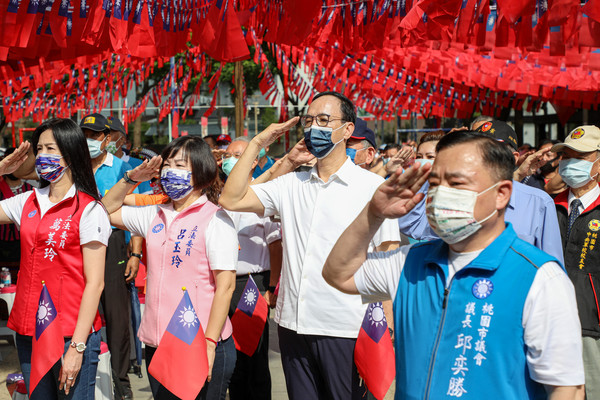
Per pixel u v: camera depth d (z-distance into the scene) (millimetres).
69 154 3391
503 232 2066
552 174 7965
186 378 3203
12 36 4449
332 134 3438
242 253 4586
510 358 1944
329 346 3346
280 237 4641
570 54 5137
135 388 5582
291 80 11992
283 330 3529
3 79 6809
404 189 2070
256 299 4281
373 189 3420
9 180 6746
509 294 1964
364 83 12602
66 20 4586
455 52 11047
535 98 15422
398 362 2189
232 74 22984
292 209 3570
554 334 1910
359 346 3250
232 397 4500
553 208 3535
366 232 2219
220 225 3424
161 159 3514
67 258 3344
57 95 11680
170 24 5223
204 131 15844
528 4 3818
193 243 3408
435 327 2074
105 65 10586
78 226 3342
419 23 4906
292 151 4152
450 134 2109
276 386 5602
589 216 4273
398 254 2287
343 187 3443
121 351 5156
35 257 3365
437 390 2014
